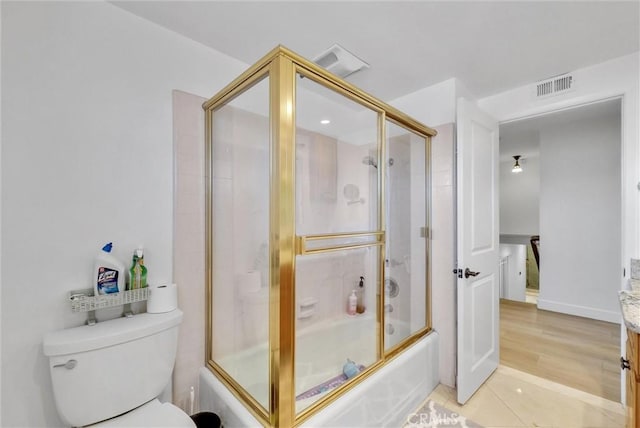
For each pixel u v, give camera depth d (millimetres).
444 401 1878
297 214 1486
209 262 1629
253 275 1380
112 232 1363
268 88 1271
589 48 1739
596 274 3176
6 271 1132
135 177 1428
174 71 1560
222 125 1570
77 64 1276
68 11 1257
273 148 1238
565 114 2646
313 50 1748
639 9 1394
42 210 1198
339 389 1433
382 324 1831
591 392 1921
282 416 1205
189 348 1577
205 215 1638
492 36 1621
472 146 1932
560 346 2562
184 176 1563
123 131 1395
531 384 2021
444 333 2088
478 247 1985
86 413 1157
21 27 1155
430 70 1987
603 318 3119
